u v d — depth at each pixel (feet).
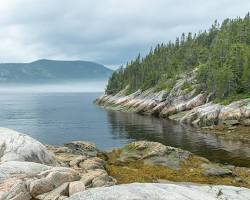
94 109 552.00
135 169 104.68
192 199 38.22
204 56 551.59
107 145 217.77
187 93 397.39
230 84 338.34
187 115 335.88
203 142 214.90
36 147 77.71
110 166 104.83
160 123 329.72
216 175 102.83
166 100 414.62
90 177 69.41
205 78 395.75
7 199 53.31
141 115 423.23
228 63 393.50
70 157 100.01
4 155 72.33
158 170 105.70
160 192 37.06
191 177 100.53
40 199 56.44
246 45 469.98
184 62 573.33
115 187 36.86
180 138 233.76
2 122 369.50
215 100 336.49
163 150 118.62
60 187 59.11
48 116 439.22
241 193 49.08
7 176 59.41
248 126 261.65
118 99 595.88
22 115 458.91
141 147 122.72
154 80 540.93
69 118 406.62
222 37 581.53
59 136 264.72
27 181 58.08
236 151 182.60
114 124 332.19
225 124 276.41
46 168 64.95
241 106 285.43
